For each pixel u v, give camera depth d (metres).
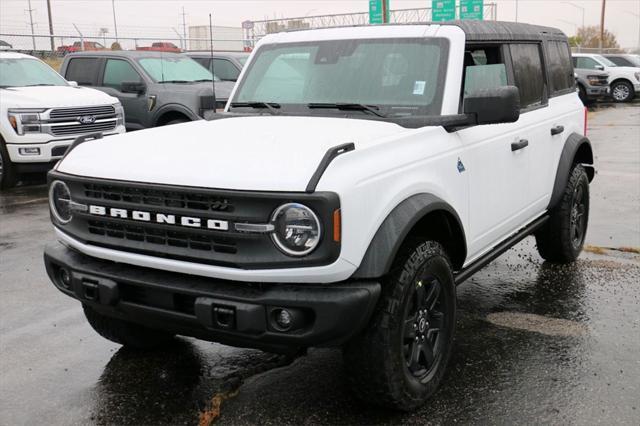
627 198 9.34
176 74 12.91
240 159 3.29
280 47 4.98
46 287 5.87
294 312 3.09
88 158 3.72
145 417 3.65
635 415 3.56
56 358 4.42
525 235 5.26
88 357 4.43
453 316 3.86
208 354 4.45
